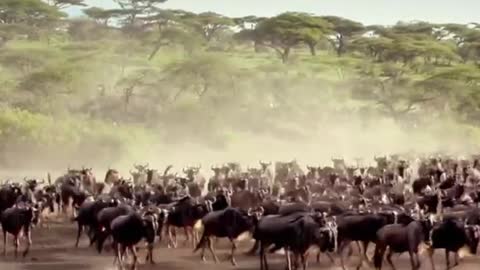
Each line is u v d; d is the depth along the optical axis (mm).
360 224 97125
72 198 133750
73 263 102375
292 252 102438
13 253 107812
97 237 108000
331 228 94000
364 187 137000
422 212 107812
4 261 103188
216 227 101500
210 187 145875
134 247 103938
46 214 133750
